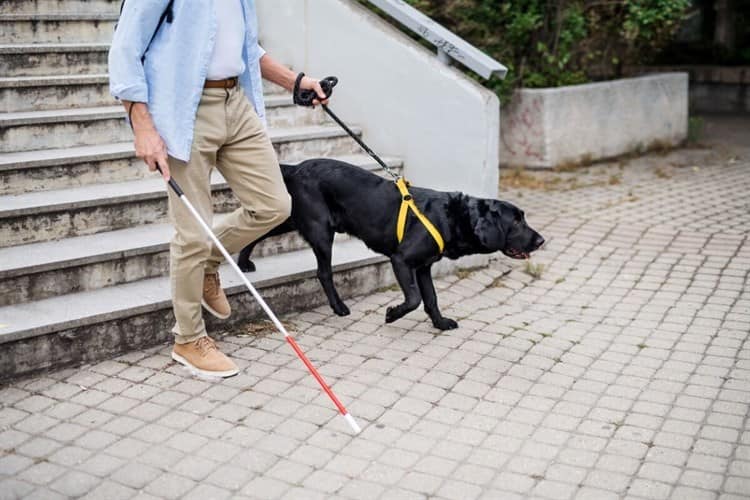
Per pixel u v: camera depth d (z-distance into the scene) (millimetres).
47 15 6078
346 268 5043
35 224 4555
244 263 4781
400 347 4434
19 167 4777
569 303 5113
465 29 7961
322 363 4219
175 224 3822
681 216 6879
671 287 5336
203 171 3807
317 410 3750
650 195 7555
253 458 3365
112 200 4773
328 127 6195
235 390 3914
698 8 13438
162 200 4984
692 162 8914
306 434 3551
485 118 5422
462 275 5562
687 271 5613
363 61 5980
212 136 3779
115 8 6586
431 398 3885
